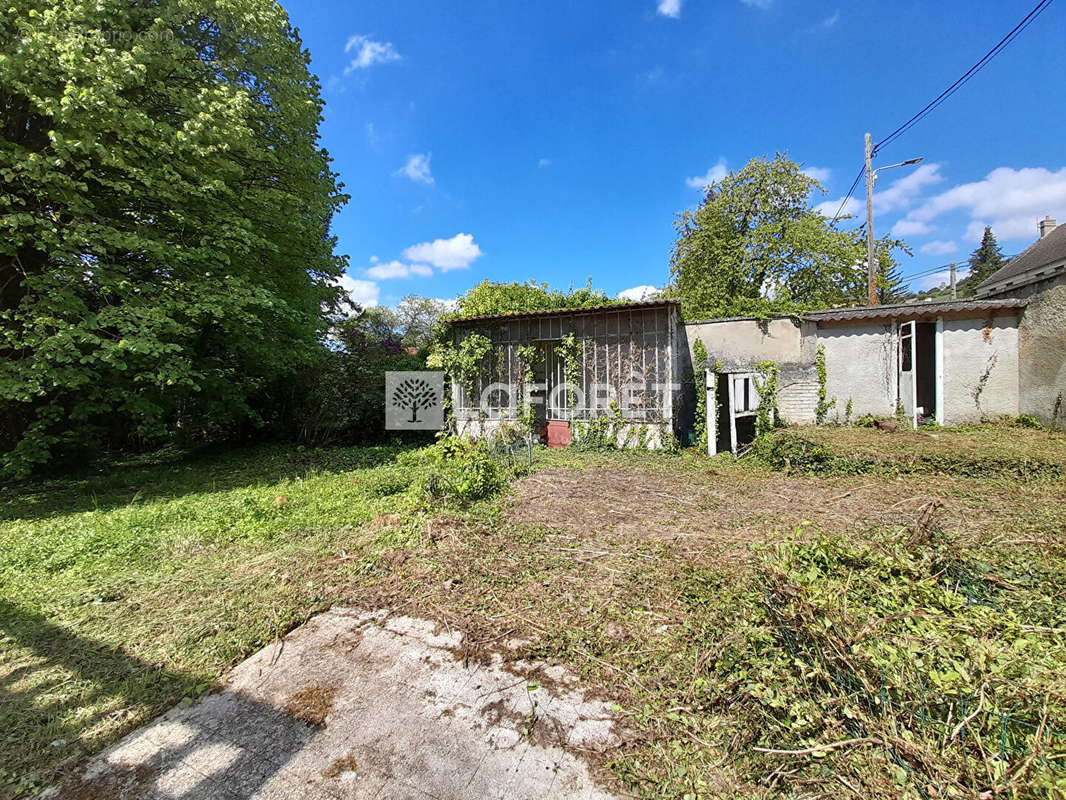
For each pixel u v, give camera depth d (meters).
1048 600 2.19
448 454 7.20
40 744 1.68
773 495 4.69
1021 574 2.55
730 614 2.34
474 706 1.83
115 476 6.56
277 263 8.43
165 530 3.94
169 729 1.76
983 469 4.80
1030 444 5.36
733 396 7.30
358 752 1.63
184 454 8.85
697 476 5.68
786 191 15.84
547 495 4.87
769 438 6.34
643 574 2.90
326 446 9.48
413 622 2.48
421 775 1.52
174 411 8.39
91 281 5.88
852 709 1.44
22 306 5.25
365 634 2.38
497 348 8.89
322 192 8.95
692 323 8.58
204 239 6.59
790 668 1.80
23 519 4.44
